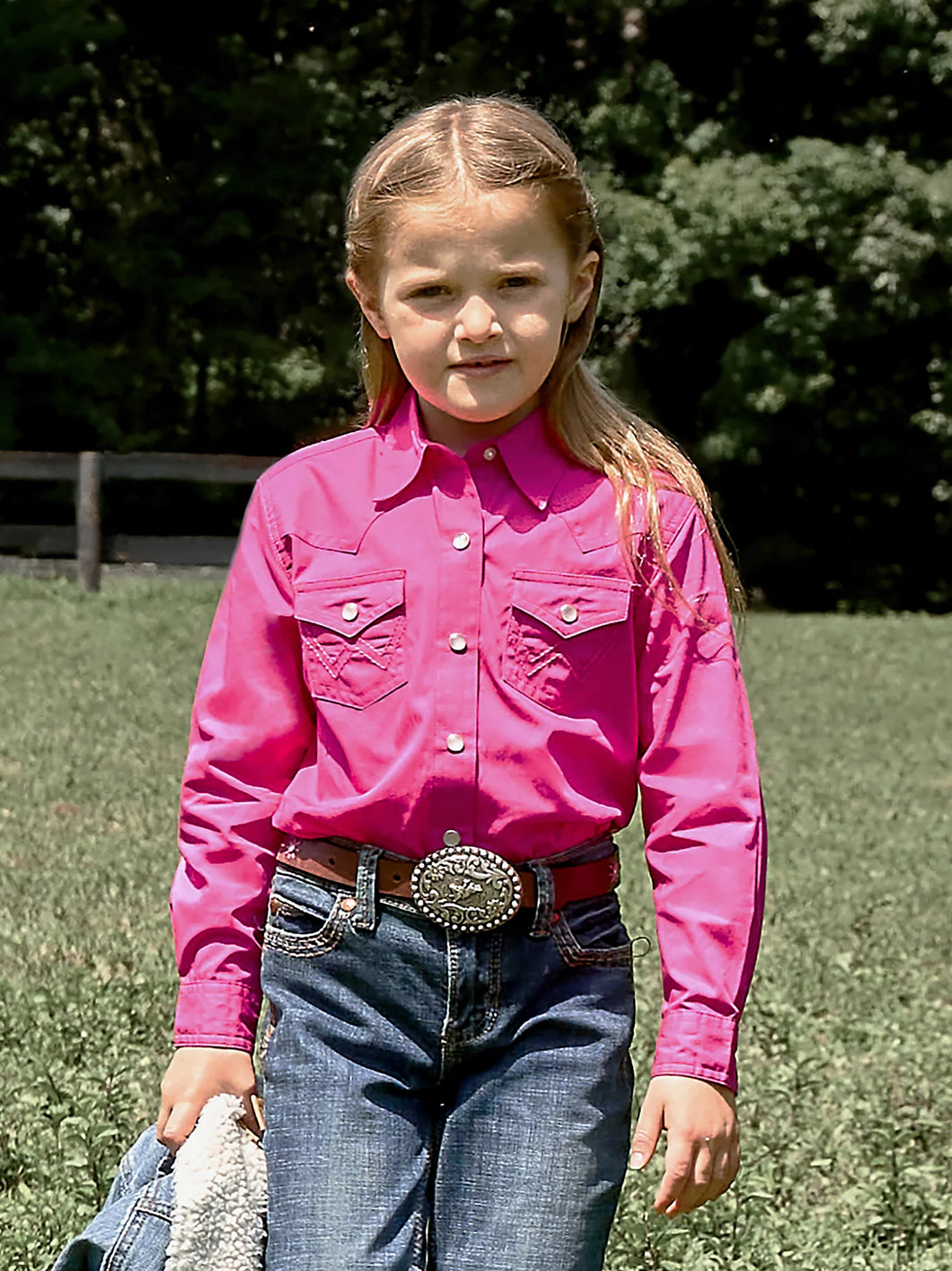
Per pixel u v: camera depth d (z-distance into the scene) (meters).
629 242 24.02
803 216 24.19
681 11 26.16
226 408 27.84
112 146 27.03
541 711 2.57
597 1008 2.57
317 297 26.78
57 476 17.78
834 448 27.44
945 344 26.50
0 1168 4.27
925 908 7.92
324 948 2.59
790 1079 5.25
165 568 18.84
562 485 2.66
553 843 2.57
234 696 2.72
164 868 7.79
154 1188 2.63
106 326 26.73
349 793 2.60
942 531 28.11
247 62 26.84
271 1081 2.59
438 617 2.60
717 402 25.92
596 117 25.02
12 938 6.56
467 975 2.53
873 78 26.09
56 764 10.19
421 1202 2.52
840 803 10.44
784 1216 4.29
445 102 2.76
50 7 24.41
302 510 2.72
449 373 2.61
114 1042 5.21
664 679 2.63
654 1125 2.49
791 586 28.33
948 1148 4.88
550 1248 2.48
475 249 2.58
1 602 16.62
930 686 15.75
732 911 2.54
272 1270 2.47
